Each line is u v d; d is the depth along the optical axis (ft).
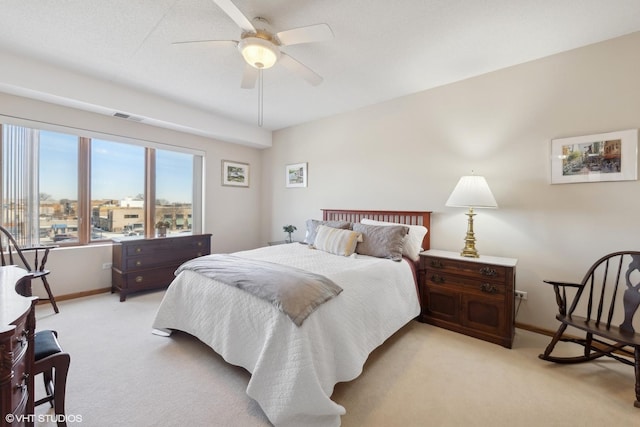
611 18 6.34
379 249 8.80
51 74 8.79
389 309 7.06
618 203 7.08
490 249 9.02
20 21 6.63
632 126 6.89
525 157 8.39
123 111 10.35
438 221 10.16
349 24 6.62
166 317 7.46
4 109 8.82
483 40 7.25
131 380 5.73
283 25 6.64
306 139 14.58
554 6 5.96
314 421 4.55
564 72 7.78
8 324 2.76
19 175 9.40
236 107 12.42
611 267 7.19
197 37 7.27
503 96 8.75
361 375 6.02
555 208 7.94
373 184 11.94
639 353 5.23
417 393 5.43
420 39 7.22
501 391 5.51
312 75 7.32
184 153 13.74
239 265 6.91
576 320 6.35
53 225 10.28
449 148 9.87
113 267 11.29
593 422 4.72
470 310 7.88
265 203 16.76
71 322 8.48
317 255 8.90
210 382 5.71
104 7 6.13
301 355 4.62
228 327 5.94
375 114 11.85
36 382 5.62
